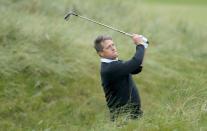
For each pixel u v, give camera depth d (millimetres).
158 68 32094
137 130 17953
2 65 26594
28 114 24641
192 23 48375
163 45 37125
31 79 26797
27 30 29375
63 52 29109
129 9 44219
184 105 19625
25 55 27547
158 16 46031
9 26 28891
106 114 21406
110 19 39688
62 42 29562
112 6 43406
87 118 24547
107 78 19516
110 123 19344
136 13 44406
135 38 19766
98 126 19703
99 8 42469
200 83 21594
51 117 24516
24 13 34438
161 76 31094
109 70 19312
